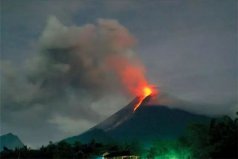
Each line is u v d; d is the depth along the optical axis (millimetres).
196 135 152625
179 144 169125
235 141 140250
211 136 150000
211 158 144875
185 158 160750
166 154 177125
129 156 190375
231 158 139875
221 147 142750
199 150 150000
